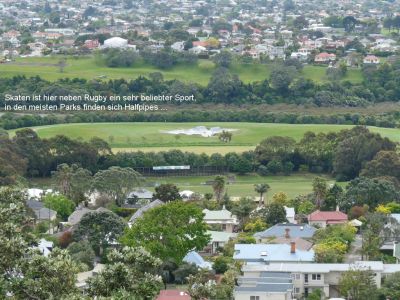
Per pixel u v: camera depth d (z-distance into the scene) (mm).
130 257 154000
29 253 149250
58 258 147625
